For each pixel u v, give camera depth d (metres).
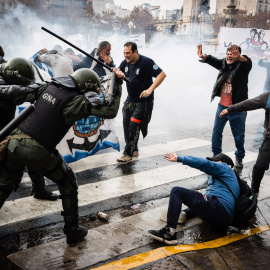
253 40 15.50
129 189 4.54
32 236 3.30
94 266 2.86
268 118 4.15
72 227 3.09
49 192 4.09
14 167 2.76
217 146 5.61
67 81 2.74
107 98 2.74
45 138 2.67
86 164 5.45
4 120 3.03
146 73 5.32
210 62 5.43
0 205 2.81
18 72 2.87
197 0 86.12
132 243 3.24
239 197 3.46
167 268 2.87
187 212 3.77
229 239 3.41
